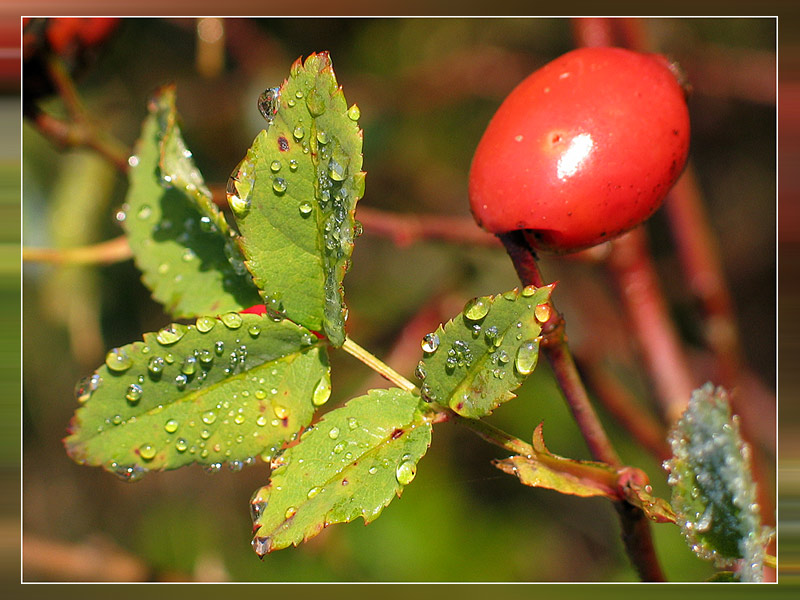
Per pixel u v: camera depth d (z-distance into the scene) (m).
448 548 0.38
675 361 0.30
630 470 0.21
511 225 0.22
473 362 0.21
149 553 0.39
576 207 0.22
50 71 0.26
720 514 0.21
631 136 0.22
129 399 0.21
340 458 0.20
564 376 0.22
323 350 0.21
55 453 0.39
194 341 0.21
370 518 0.20
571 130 0.22
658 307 0.30
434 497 0.39
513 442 0.21
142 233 0.22
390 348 0.39
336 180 0.21
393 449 0.21
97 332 0.34
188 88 0.39
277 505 0.20
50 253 0.26
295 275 0.21
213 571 0.34
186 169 0.22
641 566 0.22
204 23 0.36
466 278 0.36
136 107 0.38
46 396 0.38
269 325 0.21
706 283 0.31
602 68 0.22
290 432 0.21
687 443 0.21
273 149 0.21
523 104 0.22
